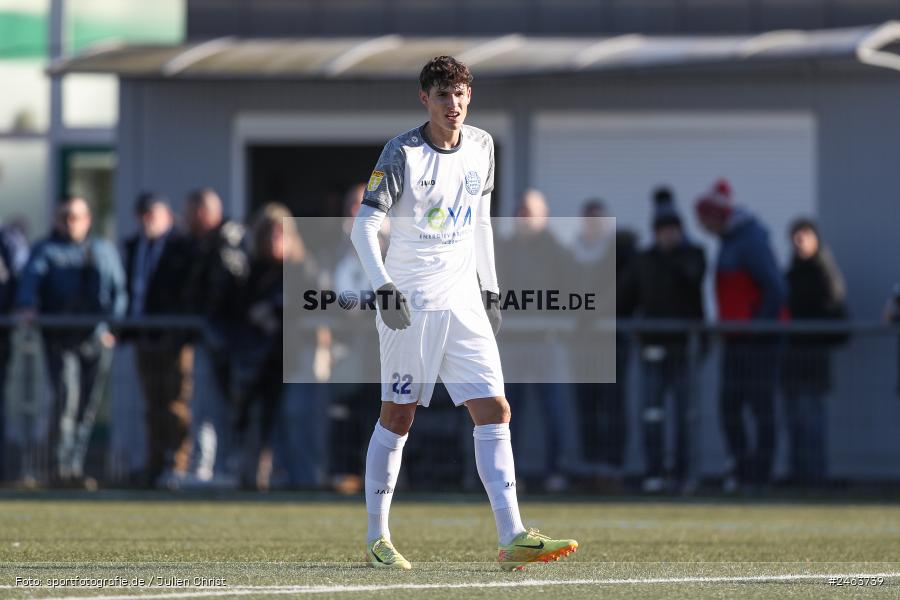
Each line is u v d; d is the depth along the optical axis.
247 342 41.31
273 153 56.75
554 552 21.53
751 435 41.69
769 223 53.47
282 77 49.84
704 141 53.62
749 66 48.44
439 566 22.94
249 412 41.59
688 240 43.25
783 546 27.95
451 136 21.59
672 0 55.28
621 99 53.75
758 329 41.59
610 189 53.88
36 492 40.72
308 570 22.00
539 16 55.69
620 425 41.56
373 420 41.62
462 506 37.50
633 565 23.48
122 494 40.41
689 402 41.72
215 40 54.50
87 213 44.62
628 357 41.75
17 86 60.97
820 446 41.59
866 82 53.09
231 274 41.47
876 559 25.56
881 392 41.50
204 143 54.78
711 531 31.30
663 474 41.69
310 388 41.53
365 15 55.94
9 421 42.47
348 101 54.62
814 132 53.22
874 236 53.12
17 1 60.88
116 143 54.94
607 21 55.47
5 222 58.38
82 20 60.69
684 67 47.78
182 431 41.88
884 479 41.50
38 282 43.88
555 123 53.91
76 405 42.41
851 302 53.06
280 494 40.84
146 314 43.75
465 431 41.50
